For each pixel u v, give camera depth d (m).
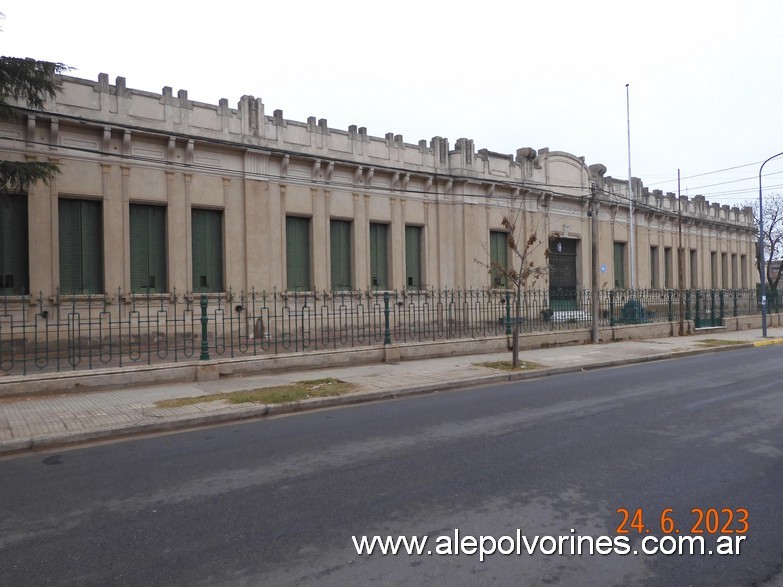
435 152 24.58
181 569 4.17
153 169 17.77
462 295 24.27
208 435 8.45
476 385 13.02
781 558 4.30
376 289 23.02
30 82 12.72
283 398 10.39
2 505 5.58
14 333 15.58
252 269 19.52
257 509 5.32
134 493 5.86
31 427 8.46
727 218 43.97
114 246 17.08
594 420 8.91
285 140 20.34
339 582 3.96
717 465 6.50
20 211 16.03
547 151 28.55
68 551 4.50
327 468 6.56
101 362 13.24
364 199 22.44
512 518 5.04
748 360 17.53
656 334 24.12
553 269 28.91
